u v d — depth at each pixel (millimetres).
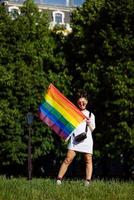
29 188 15148
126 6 54094
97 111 54844
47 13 61875
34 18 60344
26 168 62531
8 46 58500
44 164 65062
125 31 54156
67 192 14359
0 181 17703
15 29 58594
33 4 61000
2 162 57625
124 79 52281
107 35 54844
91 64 56062
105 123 53688
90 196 13953
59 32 61750
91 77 54969
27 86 56688
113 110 52781
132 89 51875
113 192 14727
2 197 12945
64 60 59031
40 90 57469
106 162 61500
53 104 18484
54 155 62312
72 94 57844
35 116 56688
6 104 56375
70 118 18219
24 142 57031
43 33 60188
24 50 57938
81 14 59094
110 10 55250
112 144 52094
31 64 58250
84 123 18234
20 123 56719
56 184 17375
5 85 56625
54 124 18453
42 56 58844
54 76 57875
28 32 59250
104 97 54406
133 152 52250
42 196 13359
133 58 53656
